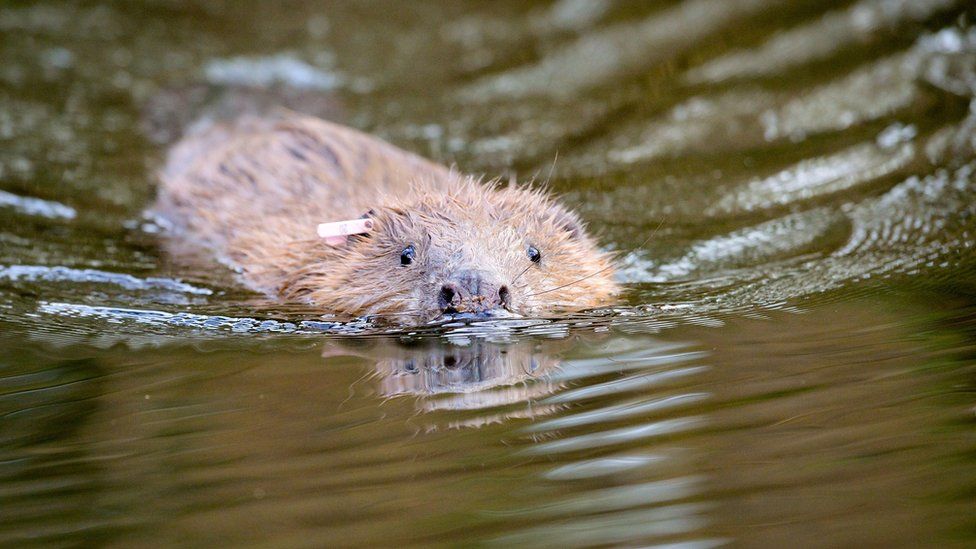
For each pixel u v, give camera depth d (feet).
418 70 59.11
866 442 21.66
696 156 46.65
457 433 23.06
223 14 65.72
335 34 63.72
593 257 35.17
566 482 20.66
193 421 24.40
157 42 61.57
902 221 38.37
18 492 21.34
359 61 60.29
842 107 50.14
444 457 21.90
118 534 19.36
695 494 19.99
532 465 21.39
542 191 37.76
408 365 27.61
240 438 23.27
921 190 40.96
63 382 27.40
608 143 48.60
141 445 23.24
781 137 48.06
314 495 20.48
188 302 34.45
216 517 19.80
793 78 54.19
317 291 34.22
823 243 37.63
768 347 27.89
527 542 18.65
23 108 52.70
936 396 23.66
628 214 41.32
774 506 19.40
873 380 24.86
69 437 23.93
